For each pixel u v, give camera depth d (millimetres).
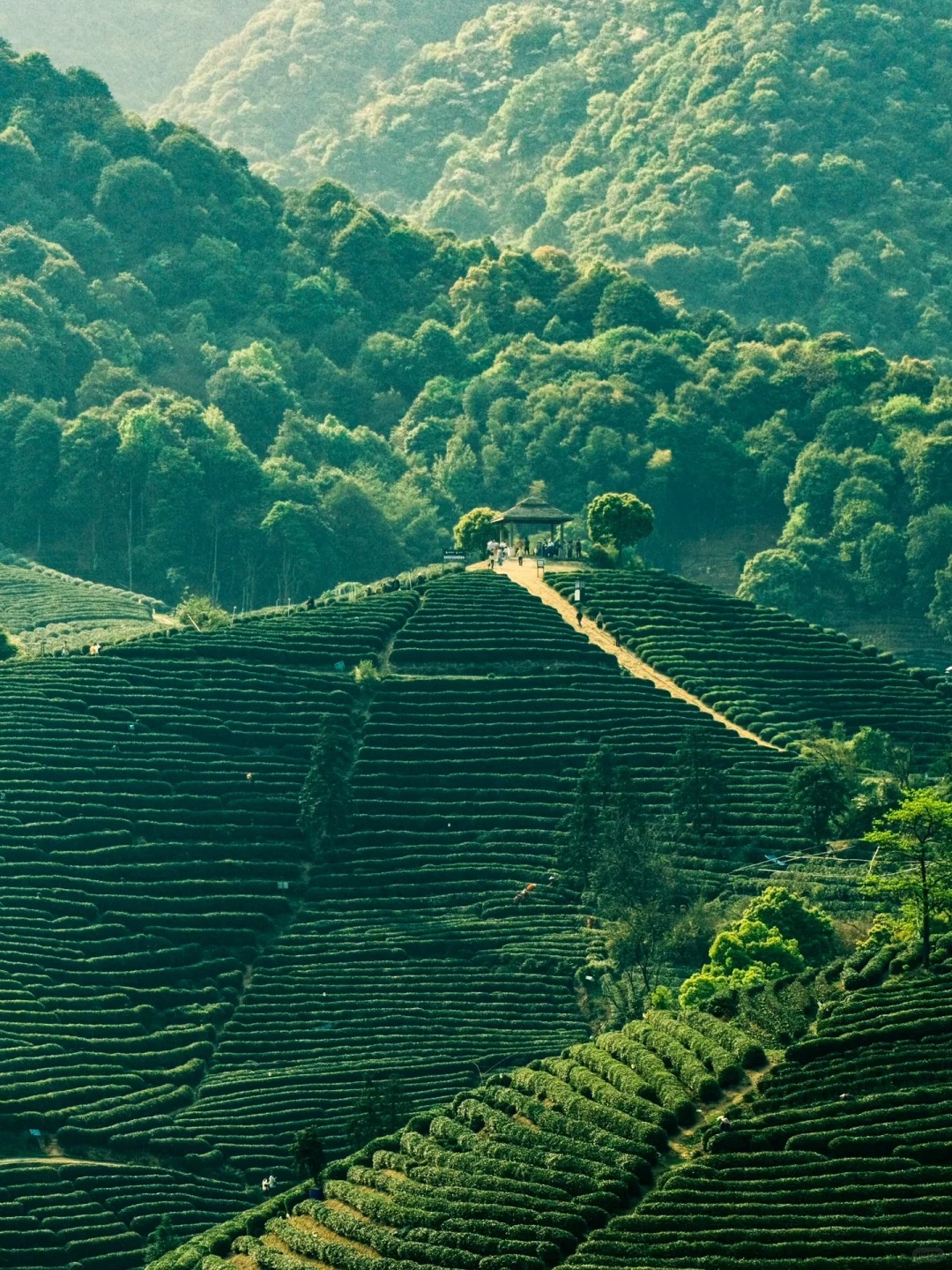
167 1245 195625
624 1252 159000
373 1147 191750
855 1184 162750
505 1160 179250
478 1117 190250
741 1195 163625
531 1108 188500
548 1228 165125
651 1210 163250
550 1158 176875
